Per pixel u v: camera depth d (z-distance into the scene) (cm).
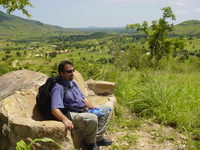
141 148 265
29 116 236
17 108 229
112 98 381
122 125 332
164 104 367
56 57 10006
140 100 391
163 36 2366
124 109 406
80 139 240
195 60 1417
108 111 258
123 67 730
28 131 205
